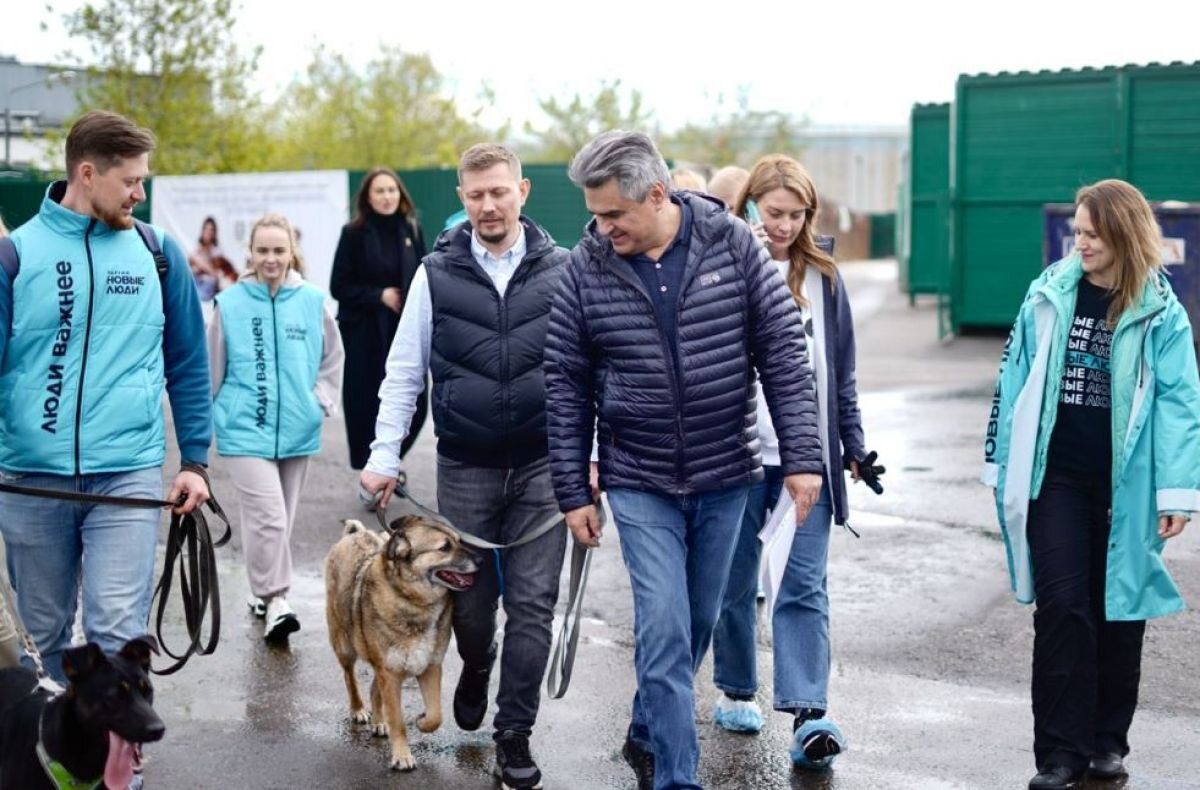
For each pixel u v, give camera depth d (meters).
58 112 36.03
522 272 4.95
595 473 4.79
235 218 18.22
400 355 5.07
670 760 4.42
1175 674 6.00
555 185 18.33
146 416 4.66
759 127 48.09
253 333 6.95
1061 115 17.92
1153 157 17.48
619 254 4.45
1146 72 17.34
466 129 35.38
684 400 4.43
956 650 6.41
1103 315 4.81
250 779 5.09
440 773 5.14
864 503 9.30
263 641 6.76
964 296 19.05
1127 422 4.74
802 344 4.59
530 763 4.95
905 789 4.91
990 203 18.64
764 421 5.18
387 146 33.81
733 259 4.50
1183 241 13.30
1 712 4.07
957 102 18.56
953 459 10.69
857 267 44.22
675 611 4.45
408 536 5.06
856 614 6.96
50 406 4.53
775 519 4.89
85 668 3.86
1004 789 4.89
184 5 26.55
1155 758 5.14
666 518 4.52
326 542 8.66
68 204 4.56
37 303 4.48
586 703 5.89
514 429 4.94
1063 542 4.84
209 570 4.83
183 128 26.95
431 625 5.14
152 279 4.68
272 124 35.16
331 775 5.13
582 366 4.56
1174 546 8.03
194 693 6.02
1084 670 4.82
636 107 41.22
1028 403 4.86
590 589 7.59
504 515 5.09
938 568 7.74
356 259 9.48
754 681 5.48
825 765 5.09
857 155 72.75
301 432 7.01
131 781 4.19
